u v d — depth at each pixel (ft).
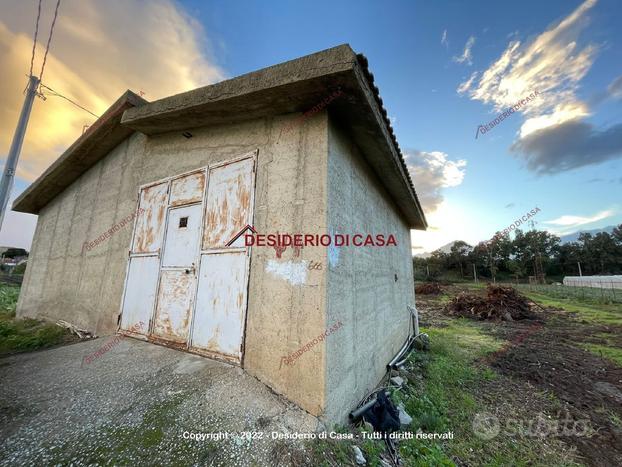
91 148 16.76
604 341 24.61
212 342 9.47
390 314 15.75
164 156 13.12
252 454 5.89
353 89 7.77
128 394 7.84
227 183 10.51
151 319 11.39
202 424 6.62
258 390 7.77
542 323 33.83
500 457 8.29
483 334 27.37
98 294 14.28
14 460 5.65
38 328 15.52
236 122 10.82
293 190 8.79
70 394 7.99
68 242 18.67
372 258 12.86
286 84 7.72
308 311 7.72
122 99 13.11
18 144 17.35
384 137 10.64
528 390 13.71
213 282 9.95
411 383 13.07
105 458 5.68
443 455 7.75
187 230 11.29
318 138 8.70
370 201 13.15
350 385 8.85
